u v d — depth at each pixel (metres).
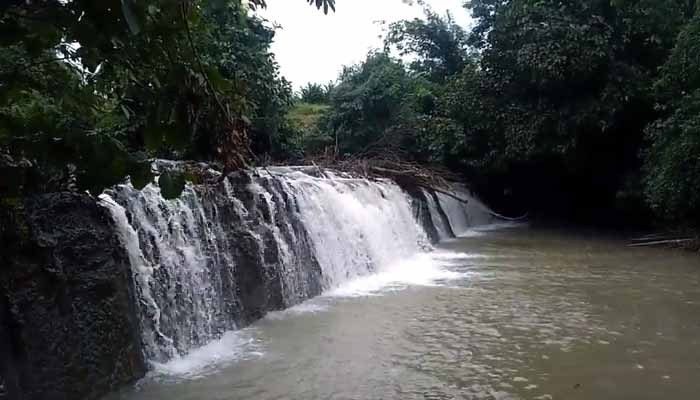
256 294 9.01
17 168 3.65
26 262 5.09
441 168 22.62
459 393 6.06
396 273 12.98
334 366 6.87
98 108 4.59
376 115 23.39
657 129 16.16
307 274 10.61
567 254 15.48
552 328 8.38
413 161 22.38
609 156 21.00
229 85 3.94
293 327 8.55
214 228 8.55
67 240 5.61
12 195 3.77
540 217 25.25
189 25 3.82
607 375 6.56
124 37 3.32
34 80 3.83
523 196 25.55
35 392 5.01
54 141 3.53
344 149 22.88
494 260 14.65
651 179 16.50
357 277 12.40
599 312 9.26
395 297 10.52
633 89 18.47
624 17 19.02
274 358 7.17
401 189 18.23
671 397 5.98
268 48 15.10
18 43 3.59
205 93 3.81
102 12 3.04
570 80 19.19
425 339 7.90
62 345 5.34
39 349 5.10
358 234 12.95
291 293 9.98
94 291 5.78
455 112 22.39
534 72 19.28
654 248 16.39
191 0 3.68
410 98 24.30
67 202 5.75
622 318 8.89
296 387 6.24
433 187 19.75
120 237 6.40
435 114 23.92
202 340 7.75
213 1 4.10
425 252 16.16
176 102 3.71
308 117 26.41
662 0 18.17
